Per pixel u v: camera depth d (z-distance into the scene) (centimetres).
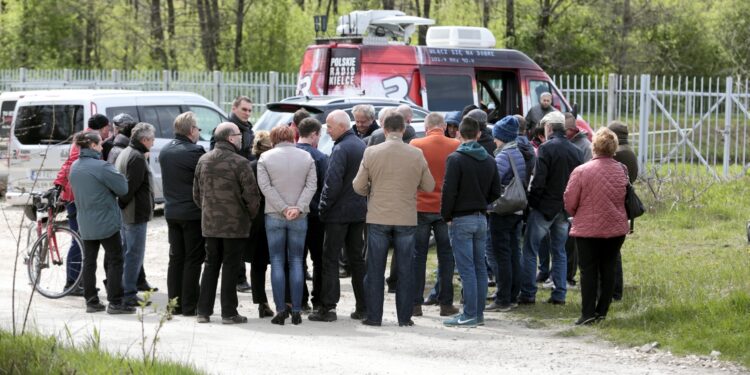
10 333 1702
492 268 2433
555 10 9081
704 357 1836
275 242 2114
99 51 10000
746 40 9588
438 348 1908
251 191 2080
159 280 2680
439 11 10081
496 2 9238
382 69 3759
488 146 2323
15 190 3788
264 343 1902
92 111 3662
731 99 4572
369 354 1827
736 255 2844
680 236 3241
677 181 4109
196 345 1853
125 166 2219
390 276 2558
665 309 2144
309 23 9781
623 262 2834
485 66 3944
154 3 9756
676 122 4616
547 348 1931
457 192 2105
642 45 9306
